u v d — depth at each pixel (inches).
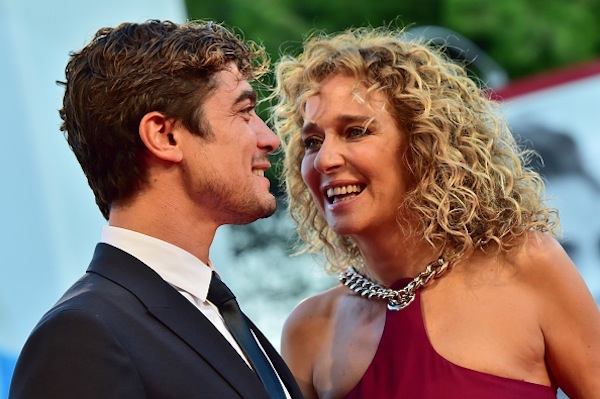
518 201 173.8
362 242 175.8
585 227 291.4
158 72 147.9
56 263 197.6
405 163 171.6
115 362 135.2
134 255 147.7
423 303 172.1
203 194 150.4
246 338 152.3
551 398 166.4
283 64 183.3
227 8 490.0
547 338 168.1
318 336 184.2
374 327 176.2
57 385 132.3
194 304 149.6
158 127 148.3
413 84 171.0
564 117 295.4
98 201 153.0
